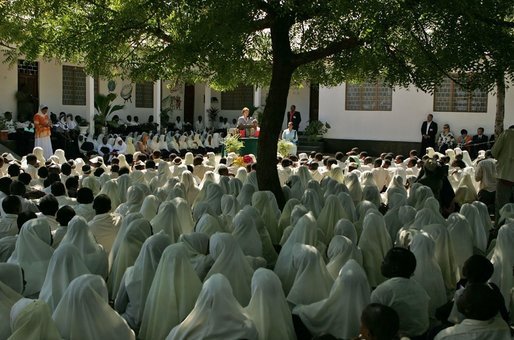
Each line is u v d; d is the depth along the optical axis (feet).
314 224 18.76
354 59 31.96
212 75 34.32
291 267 17.46
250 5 24.54
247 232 19.86
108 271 19.43
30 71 68.08
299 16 27.40
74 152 65.36
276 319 13.53
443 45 26.20
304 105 89.30
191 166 39.50
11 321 12.59
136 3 26.00
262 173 29.58
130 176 33.35
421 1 22.08
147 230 19.26
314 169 39.88
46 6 27.76
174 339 12.76
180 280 15.12
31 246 18.13
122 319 13.29
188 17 25.05
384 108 73.97
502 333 11.62
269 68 33.96
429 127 69.72
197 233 18.66
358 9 21.40
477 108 70.13
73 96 73.20
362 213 25.67
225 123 91.91
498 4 23.24
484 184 35.53
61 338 12.22
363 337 11.54
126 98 81.15
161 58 28.32
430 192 28.50
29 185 32.09
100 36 27.86
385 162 41.57
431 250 17.21
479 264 14.42
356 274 14.34
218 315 12.62
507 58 24.97
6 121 62.69
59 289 15.28
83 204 24.75
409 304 14.10
